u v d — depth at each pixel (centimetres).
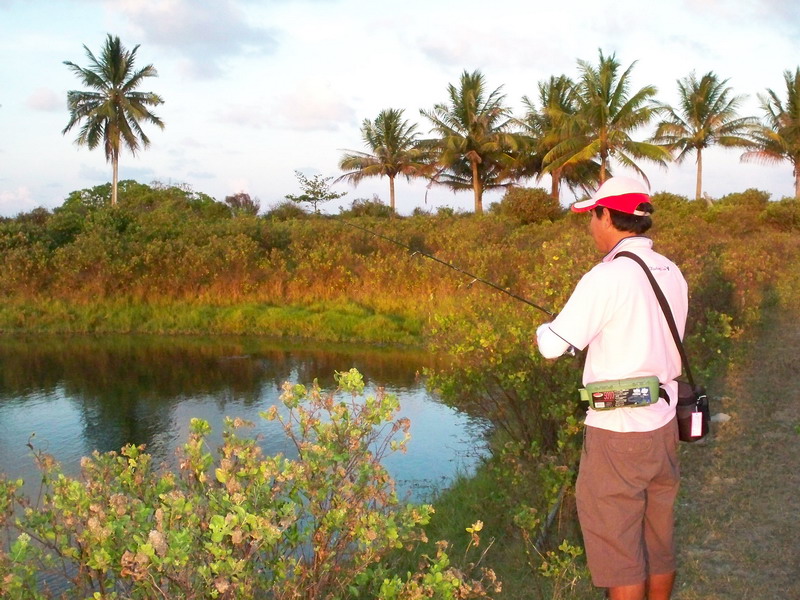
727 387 812
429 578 301
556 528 495
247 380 1254
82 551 283
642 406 277
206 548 260
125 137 4156
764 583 402
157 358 1445
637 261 286
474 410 611
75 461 852
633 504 281
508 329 538
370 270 1784
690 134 4047
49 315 1775
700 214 2836
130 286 1844
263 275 1862
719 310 1014
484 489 627
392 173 4609
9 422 1023
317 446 303
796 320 1220
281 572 282
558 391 518
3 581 256
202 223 2231
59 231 2144
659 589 296
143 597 273
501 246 1766
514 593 431
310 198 2677
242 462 304
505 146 4234
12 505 325
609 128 3444
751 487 531
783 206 3094
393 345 1543
